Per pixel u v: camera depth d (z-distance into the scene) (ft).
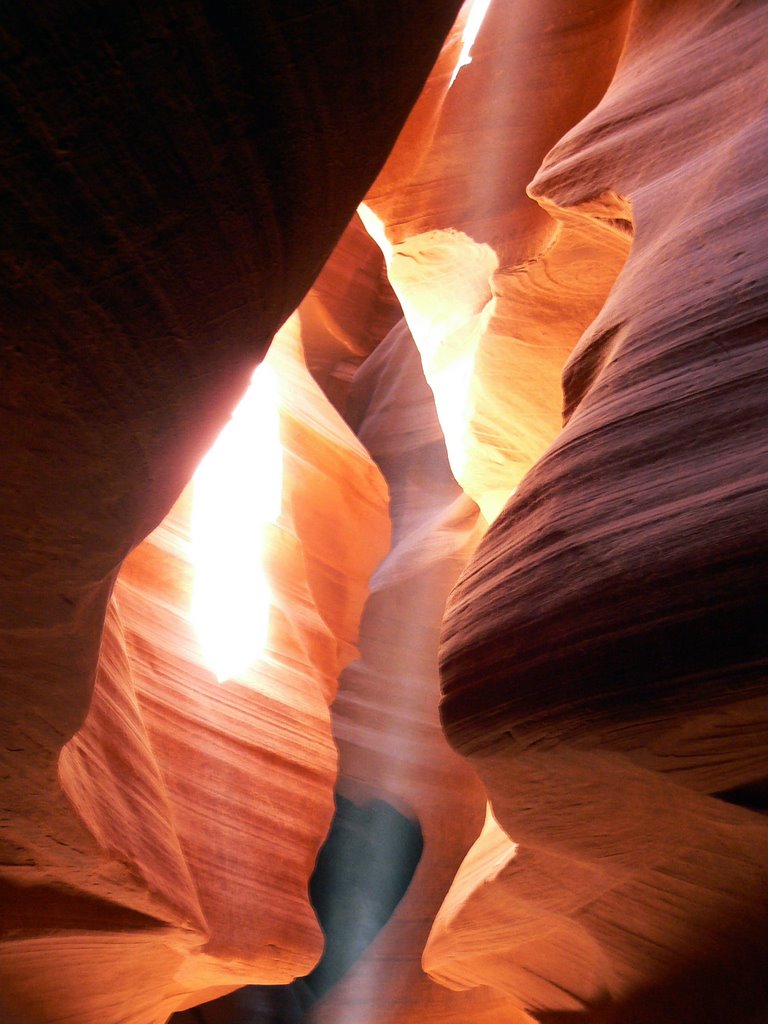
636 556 9.63
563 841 12.85
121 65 5.86
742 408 9.98
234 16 6.04
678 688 9.11
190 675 21.91
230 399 8.98
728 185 12.49
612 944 16.39
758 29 14.87
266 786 22.22
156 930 16.37
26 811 12.48
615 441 10.91
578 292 20.80
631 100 16.88
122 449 8.31
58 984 16.65
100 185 6.37
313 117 7.06
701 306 11.18
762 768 9.82
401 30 7.12
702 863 12.50
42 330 7.01
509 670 10.53
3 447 7.81
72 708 11.19
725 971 14.46
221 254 7.36
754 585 8.65
